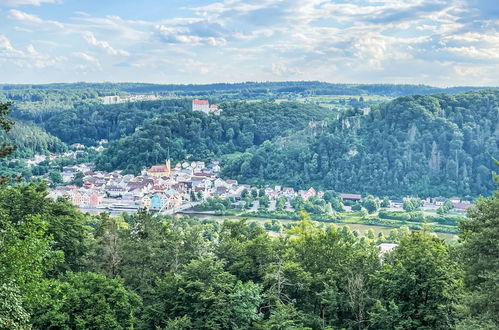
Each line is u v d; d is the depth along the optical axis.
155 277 107.88
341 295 91.06
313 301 96.75
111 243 108.62
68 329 78.50
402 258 91.19
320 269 102.00
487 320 60.59
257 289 91.81
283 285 96.62
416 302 82.56
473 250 68.62
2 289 51.31
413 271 82.00
